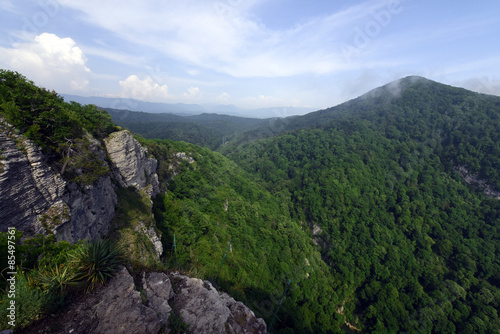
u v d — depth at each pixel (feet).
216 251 112.88
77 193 53.26
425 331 139.54
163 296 25.95
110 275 24.07
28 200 40.11
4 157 37.47
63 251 28.86
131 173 91.86
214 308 27.50
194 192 153.89
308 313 127.44
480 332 134.51
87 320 20.18
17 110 43.75
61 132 51.34
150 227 82.58
